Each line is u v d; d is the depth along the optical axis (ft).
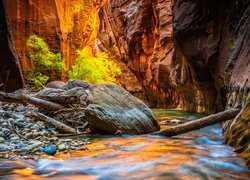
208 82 45.16
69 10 81.87
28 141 21.43
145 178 13.60
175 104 78.74
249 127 17.35
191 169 14.75
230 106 27.09
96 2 93.40
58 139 23.08
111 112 26.81
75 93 33.99
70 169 15.19
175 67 65.10
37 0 69.21
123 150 19.60
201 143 21.56
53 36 72.38
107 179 13.60
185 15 46.75
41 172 14.65
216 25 41.88
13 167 15.06
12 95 30.30
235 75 28.60
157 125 28.50
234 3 36.65
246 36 30.40
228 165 15.05
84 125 28.37
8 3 63.52
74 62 84.07
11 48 50.03
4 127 24.54
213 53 41.50
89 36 94.07
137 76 103.04
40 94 35.29
